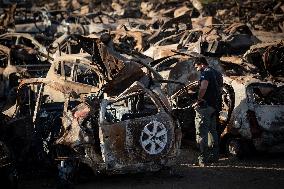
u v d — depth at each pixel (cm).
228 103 1170
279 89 1173
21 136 977
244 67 1493
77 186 938
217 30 2333
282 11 4091
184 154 1207
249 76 1280
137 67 1001
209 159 1073
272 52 1627
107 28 3130
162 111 945
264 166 1060
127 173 953
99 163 905
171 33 2555
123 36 2502
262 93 1180
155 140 926
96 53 1177
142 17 4347
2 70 1816
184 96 1291
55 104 1272
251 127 1108
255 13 4131
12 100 1510
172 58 1461
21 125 979
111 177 994
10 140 960
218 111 1079
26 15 3553
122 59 1110
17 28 3120
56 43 2138
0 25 3125
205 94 1055
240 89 1159
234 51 2236
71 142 910
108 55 1130
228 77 1241
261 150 1112
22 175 998
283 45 1650
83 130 909
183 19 2608
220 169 1043
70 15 3509
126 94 948
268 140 1106
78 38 1172
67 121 951
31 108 1169
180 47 1975
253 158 1146
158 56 1930
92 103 948
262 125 1108
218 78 1066
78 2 5325
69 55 1470
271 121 1115
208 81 1047
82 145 901
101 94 1024
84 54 1480
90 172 984
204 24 2958
